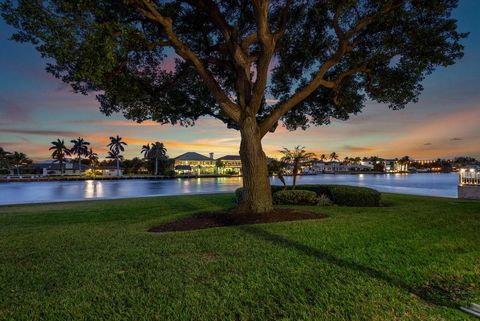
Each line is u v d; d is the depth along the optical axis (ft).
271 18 37.45
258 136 33.45
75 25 24.09
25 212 47.60
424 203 46.73
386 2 29.27
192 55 30.99
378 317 11.21
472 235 23.04
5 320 11.52
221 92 32.58
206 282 14.49
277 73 42.19
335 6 31.14
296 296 12.92
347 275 14.98
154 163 402.93
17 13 23.12
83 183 261.24
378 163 651.25
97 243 22.99
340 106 41.83
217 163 418.72
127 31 24.99
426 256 17.94
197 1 31.99
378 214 33.17
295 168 50.72
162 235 24.93
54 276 15.84
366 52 36.29
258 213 32.50
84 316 11.68
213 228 26.99
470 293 13.11
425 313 11.42
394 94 38.27
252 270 15.90
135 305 12.39
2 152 386.11
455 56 33.24
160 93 38.17
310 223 27.55
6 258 19.48
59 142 380.17
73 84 34.42
